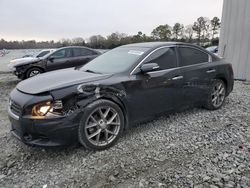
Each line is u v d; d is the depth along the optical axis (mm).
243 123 4469
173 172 2967
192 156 3326
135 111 3908
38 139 3264
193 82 4656
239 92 7027
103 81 3576
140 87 3893
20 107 3242
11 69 10688
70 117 3244
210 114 4996
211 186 2666
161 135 4023
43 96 3203
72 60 10750
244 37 8922
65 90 3268
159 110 4234
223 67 5258
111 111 3639
